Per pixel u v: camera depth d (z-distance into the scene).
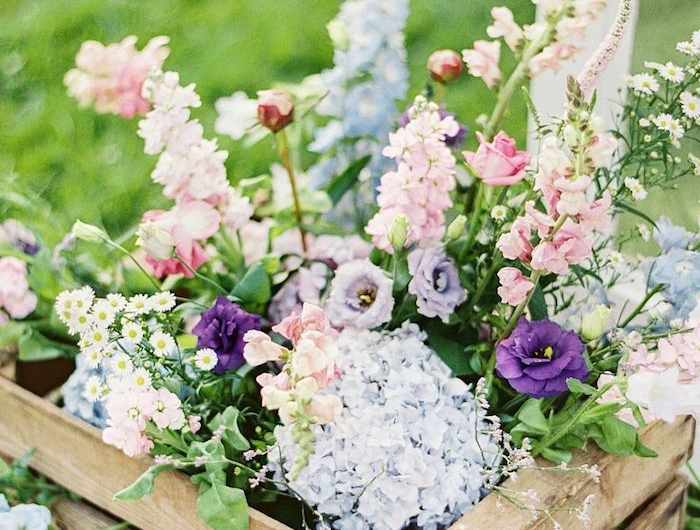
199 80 2.77
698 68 1.31
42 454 1.43
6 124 2.68
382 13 1.54
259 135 1.55
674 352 1.17
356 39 1.54
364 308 1.32
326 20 2.94
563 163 1.06
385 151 1.28
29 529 1.30
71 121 2.65
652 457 1.23
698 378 1.18
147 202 2.38
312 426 1.21
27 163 2.54
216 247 1.50
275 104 1.43
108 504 1.37
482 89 2.62
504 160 1.20
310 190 1.62
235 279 1.49
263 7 3.01
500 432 1.19
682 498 1.46
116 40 2.95
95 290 1.56
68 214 2.33
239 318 1.30
